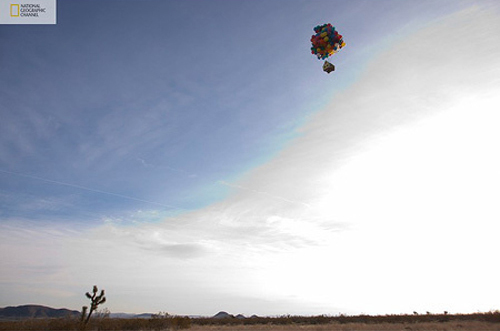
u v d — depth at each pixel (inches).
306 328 1206.3
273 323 1770.4
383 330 1039.0
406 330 1039.0
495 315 1464.1
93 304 1015.0
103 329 1028.5
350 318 1847.9
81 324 984.3
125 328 1098.7
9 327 934.4
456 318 1658.5
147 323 1156.5
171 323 1208.2
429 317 1766.7
